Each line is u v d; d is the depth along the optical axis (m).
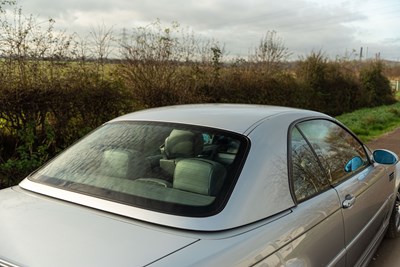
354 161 3.45
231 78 11.64
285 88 14.55
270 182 2.22
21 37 6.11
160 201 2.06
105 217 1.98
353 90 21.70
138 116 2.88
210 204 2.00
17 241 1.76
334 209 2.65
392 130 15.04
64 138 6.38
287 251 2.05
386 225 4.23
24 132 5.82
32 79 5.98
